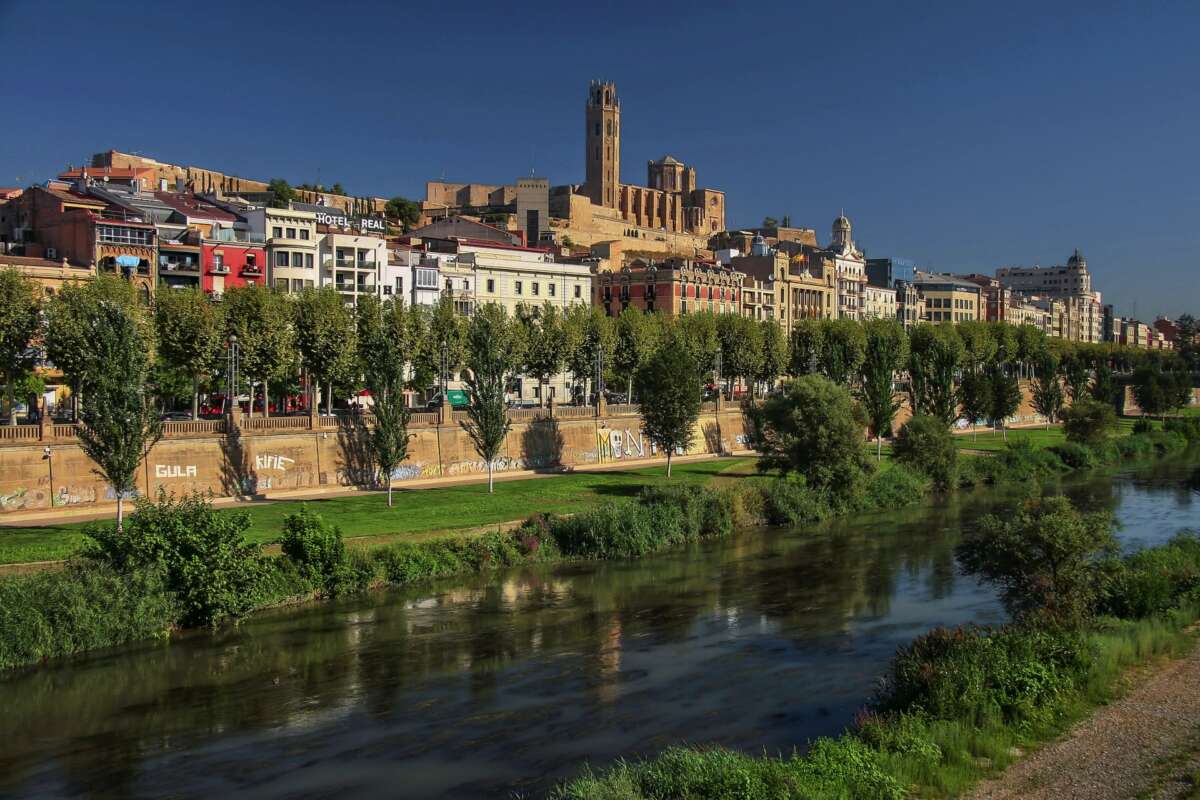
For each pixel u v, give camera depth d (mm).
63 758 41406
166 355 96875
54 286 120438
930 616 62312
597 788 34312
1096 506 102375
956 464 118875
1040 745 37938
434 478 108562
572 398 158625
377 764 40531
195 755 41625
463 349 120438
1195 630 51656
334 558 67562
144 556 58969
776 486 100250
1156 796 33500
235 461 92125
